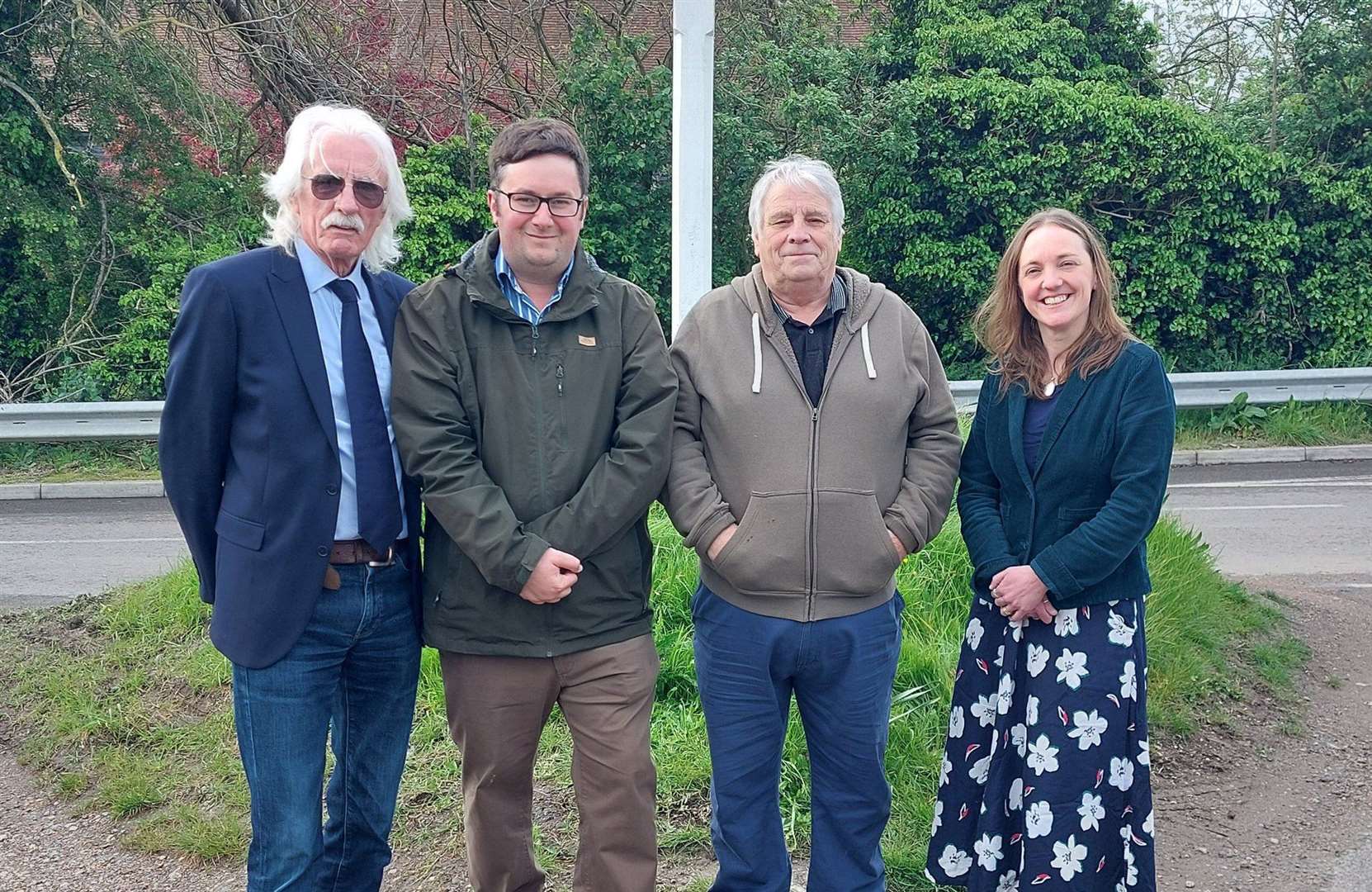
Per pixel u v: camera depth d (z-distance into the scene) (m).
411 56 12.98
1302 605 5.56
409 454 2.36
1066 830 2.55
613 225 12.34
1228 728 4.06
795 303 2.64
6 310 11.21
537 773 3.43
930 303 12.81
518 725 2.49
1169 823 3.40
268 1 11.64
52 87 11.28
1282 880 3.08
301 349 2.28
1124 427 2.57
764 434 2.55
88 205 11.41
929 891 2.94
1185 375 10.70
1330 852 3.23
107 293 11.52
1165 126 11.89
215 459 2.29
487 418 2.41
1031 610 2.60
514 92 12.94
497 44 12.84
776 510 2.52
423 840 3.20
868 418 2.56
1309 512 7.96
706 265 5.50
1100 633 2.60
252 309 2.26
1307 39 12.75
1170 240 12.14
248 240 11.90
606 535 2.39
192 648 4.46
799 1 13.10
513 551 2.30
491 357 2.42
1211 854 3.22
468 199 11.87
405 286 2.56
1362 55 12.45
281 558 2.26
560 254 2.42
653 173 12.44
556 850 3.08
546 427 2.41
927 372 2.73
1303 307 12.32
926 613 4.16
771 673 2.62
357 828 2.62
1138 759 2.59
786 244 2.52
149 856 3.22
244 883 3.08
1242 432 10.70
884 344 2.62
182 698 4.10
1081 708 2.56
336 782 2.63
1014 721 2.70
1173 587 4.77
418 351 2.39
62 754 3.82
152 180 11.89
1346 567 6.45
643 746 2.51
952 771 2.81
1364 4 12.48
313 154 2.27
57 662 4.46
